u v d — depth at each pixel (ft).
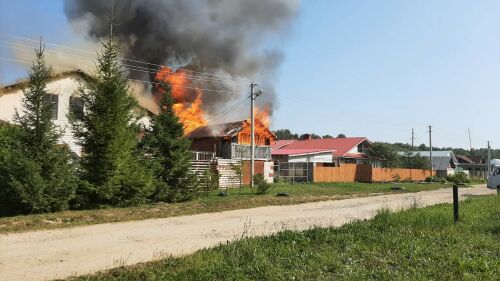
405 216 39.17
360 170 149.28
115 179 52.06
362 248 27.66
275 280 20.38
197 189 64.69
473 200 69.51
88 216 43.21
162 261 24.93
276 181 121.29
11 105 74.18
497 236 33.30
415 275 21.79
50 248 28.63
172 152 61.98
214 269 21.84
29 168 45.47
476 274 22.26
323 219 46.96
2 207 47.85
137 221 42.09
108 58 55.31
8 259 25.27
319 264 23.32
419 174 181.68
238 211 52.70
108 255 26.89
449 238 31.50
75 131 53.16
